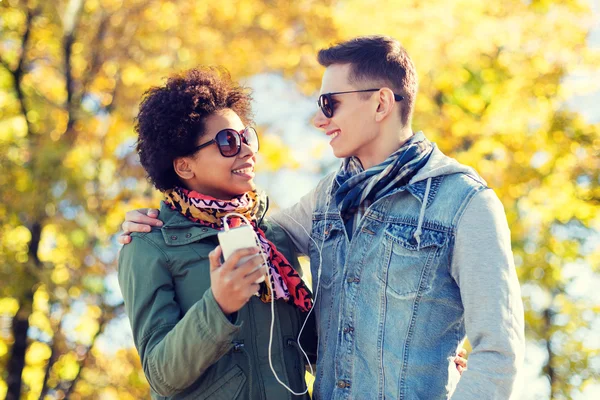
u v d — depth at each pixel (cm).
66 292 817
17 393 870
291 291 270
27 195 808
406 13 830
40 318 890
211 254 233
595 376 936
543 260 882
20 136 909
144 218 269
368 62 270
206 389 251
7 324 888
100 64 868
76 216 814
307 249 296
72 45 887
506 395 229
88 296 833
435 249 246
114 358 863
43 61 922
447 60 862
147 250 261
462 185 250
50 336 877
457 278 245
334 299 265
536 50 909
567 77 921
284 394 258
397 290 250
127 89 844
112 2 865
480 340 234
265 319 262
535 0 912
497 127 867
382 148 271
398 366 246
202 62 830
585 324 936
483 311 234
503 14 892
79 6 885
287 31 847
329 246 274
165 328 248
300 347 266
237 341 257
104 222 824
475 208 244
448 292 247
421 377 245
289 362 265
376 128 270
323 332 267
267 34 835
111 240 835
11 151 851
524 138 876
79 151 820
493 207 244
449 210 248
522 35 904
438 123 877
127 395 864
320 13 834
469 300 237
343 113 271
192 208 268
